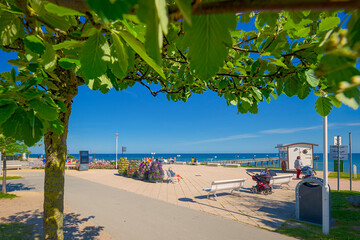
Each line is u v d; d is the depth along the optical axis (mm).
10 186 14258
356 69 300
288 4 220
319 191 7316
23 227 6531
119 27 848
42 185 14734
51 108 1056
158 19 289
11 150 10781
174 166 33594
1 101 939
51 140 3426
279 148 28703
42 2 823
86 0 314
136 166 19594
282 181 13383
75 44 917
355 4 203
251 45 1630
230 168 28922
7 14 1046
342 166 23250
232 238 6105
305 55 1619
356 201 9062
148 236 6207
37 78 1129
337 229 6652
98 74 833
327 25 1100
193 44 461
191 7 263
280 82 1799
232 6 253
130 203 9836
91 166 29734
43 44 1014
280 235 6273
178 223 7254
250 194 11961
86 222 7219
